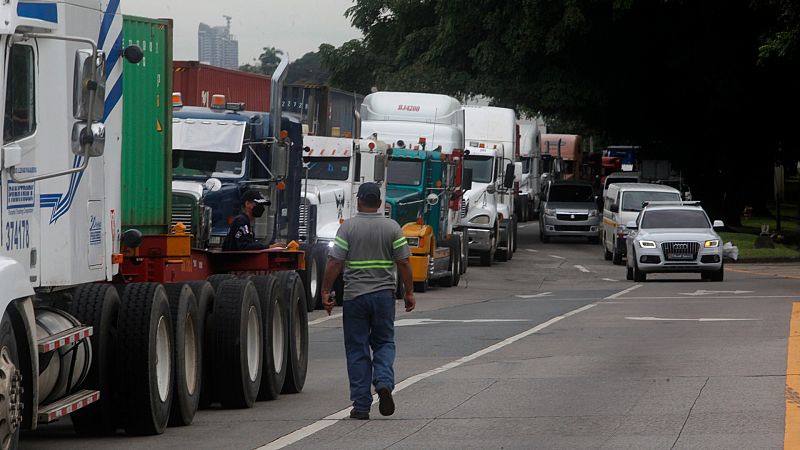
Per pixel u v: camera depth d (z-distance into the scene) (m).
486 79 113.00
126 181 29.97
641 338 39.91
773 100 111.62
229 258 35.97
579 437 22.31
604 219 91.75
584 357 34.91
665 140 123.75
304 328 30.50
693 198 126.62
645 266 70.19
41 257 20.23
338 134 61.28
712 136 120.94
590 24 106.44
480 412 25.48
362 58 138.62
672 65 109.50
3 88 18.61
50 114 20.38
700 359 33.66
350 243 24.95
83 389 22.36
